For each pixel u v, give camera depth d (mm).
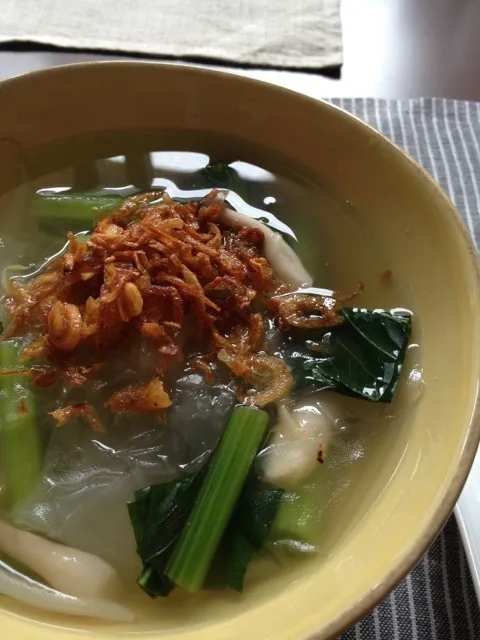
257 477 146
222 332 162
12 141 178
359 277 173
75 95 175
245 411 147
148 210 174
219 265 165
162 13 281
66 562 137
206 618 128
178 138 188
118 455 151
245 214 184
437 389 146
